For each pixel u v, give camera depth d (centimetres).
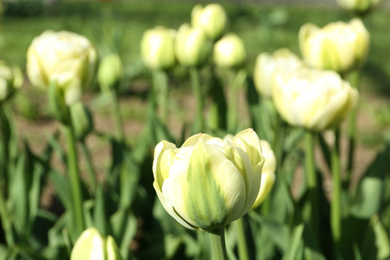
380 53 395
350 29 117
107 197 132
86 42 113
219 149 84
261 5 641
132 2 650
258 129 132
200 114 136
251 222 124
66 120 112
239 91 288
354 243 125
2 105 128
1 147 146
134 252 144
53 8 553
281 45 418
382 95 301
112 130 244
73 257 96
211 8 140
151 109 139
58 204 163
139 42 413
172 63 137
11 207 134
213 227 87
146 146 139
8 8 532
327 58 117
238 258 125
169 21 523
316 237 118
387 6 587
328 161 135
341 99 106
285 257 108
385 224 130
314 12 600
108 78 138
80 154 212
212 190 85
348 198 133
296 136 134
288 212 123
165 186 85
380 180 125
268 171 96
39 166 135
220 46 140
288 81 108
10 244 127
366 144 232
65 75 111
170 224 133
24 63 350
